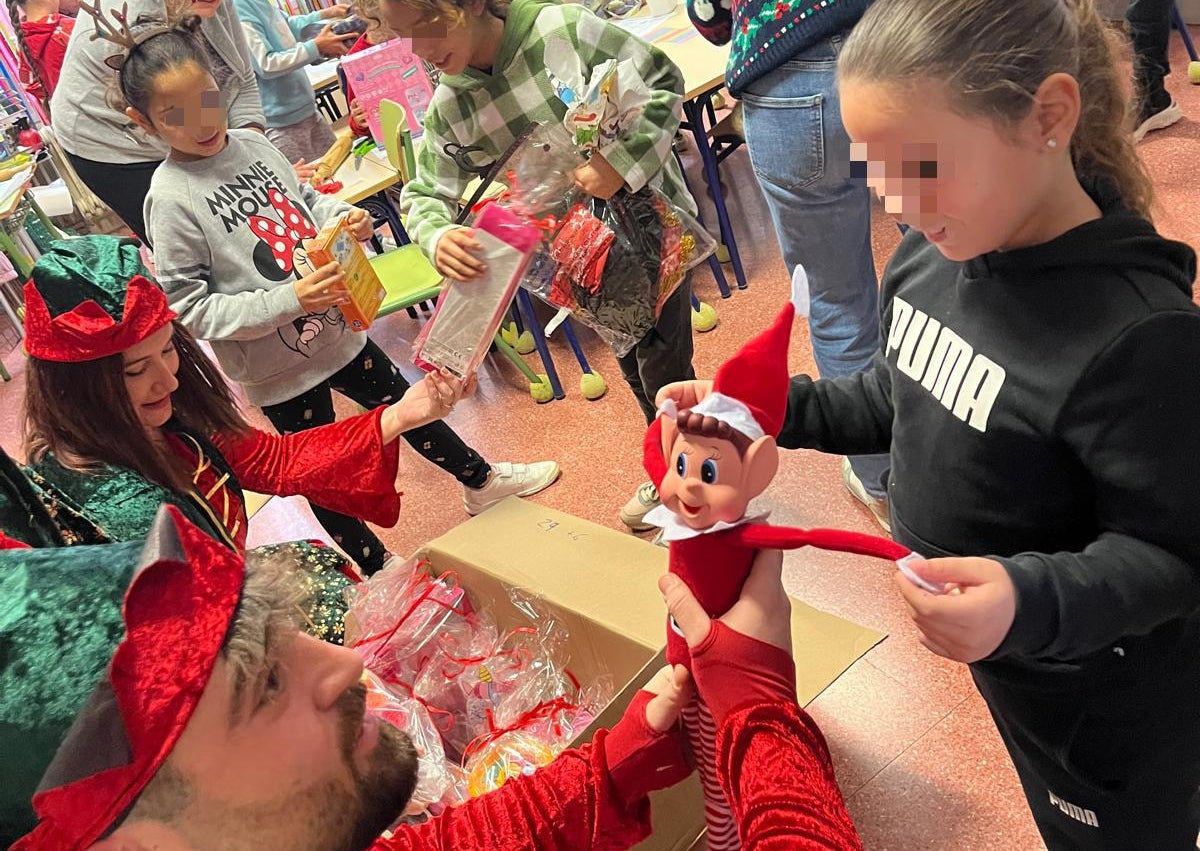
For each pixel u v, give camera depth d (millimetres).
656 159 1729
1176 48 3596
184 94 1853
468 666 1569
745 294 3174
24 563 588
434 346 1282
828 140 1625
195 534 623
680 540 757
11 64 4898
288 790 632
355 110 3438
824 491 2250
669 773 881
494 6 1715
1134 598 738
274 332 2035
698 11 1969
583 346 3236
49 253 1276
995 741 1605
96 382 1245
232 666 597
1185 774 957
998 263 806
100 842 578
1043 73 710
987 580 702
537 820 841
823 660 1247
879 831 1539
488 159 1891
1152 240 748
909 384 941
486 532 1666
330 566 1703
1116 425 740
